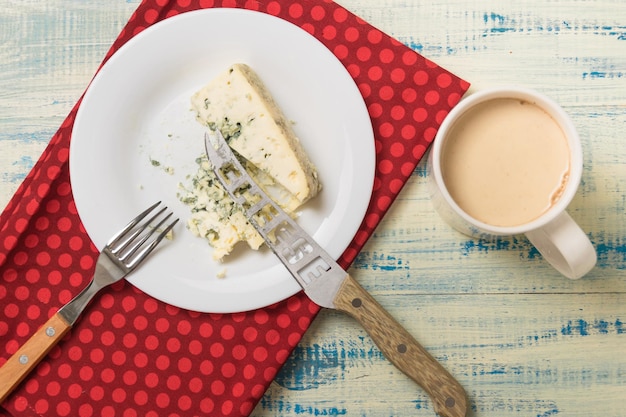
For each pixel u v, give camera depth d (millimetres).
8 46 616
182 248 595
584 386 609
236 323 598
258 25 582
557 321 609
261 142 576
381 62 592
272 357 595
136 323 601
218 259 587
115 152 591
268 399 614
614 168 605
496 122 539
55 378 604
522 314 610
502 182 538
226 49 587
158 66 587
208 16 581
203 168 597
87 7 614
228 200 592
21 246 599
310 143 595
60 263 600
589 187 606
